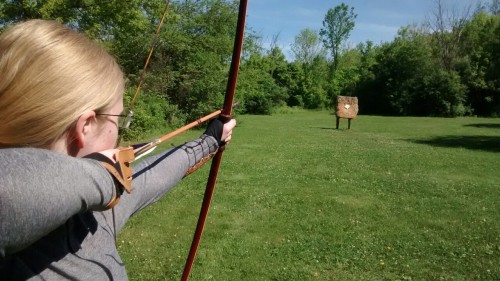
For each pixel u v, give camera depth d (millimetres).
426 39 47281
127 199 1207
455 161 12477
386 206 7660
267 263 5219
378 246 5797
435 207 7641
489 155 13758
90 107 911
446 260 5383
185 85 20703
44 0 16500
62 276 901
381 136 19688
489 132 22297
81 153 957
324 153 13664
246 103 35250
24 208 657
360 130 22906
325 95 49375
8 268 854
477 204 7879
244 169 10750
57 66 853
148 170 1353
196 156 1551
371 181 9633
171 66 20844
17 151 714
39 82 833
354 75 50781
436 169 11242
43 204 678
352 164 11727
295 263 5234
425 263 5285
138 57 19703
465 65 40438
